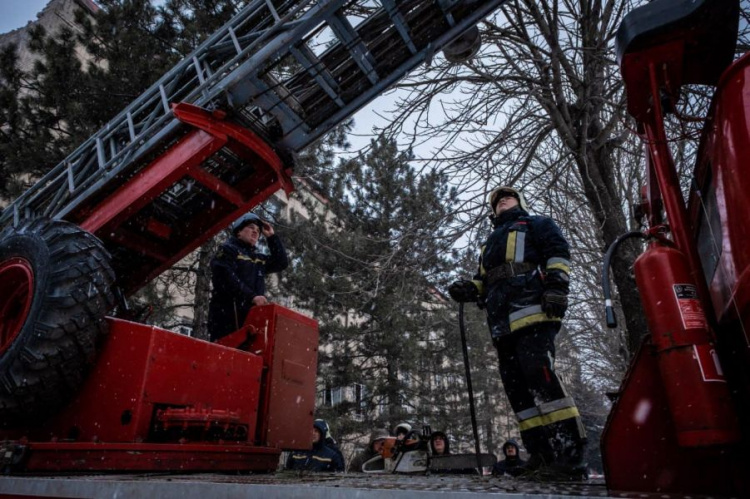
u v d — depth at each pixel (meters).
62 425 2.74
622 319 10.51
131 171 4.25
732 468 1.38
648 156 1.84
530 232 2.96
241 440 3.01
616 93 6.45
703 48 1.60
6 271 3.09
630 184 7.14
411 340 14.67
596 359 15.90
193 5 10.32
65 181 4.36
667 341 1.42
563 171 6.75
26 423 2.78
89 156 4.50
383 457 4.62
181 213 4.62
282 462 9.10
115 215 3.90
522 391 2.88
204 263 10.28
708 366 1.36
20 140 9.48
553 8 6.01
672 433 1.47
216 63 4.62
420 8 4.16
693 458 1.43
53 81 9.65
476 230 6.59
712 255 1.59
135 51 9.73
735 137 1.35
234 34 4.36
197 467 2.66
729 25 1.52
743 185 1.31
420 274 7.00
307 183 9.94
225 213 4.60
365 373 15.43
